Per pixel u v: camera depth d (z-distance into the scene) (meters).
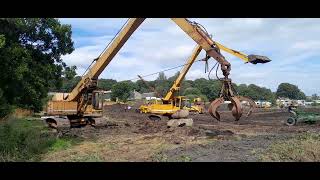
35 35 37.34
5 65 28.55
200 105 59.59
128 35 24.69
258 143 20.69
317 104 100.19
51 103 27.86
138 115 51.75
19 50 29.55
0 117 28.27
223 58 19.62
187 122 29.81
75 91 28.52
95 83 27.38
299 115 37.03
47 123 27.44
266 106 95.19
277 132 29.00
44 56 39.00
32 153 17.45
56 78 41.94
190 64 39.16
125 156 17.05
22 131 18.78
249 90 132.12
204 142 21.62
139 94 104.75
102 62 26.16
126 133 26.98
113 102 85.56
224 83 19.14
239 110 18.25
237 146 19.50
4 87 29.97
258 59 19.50
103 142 22.44
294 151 16.31
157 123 35.00
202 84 107.25
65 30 39.22
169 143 21.48
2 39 22.34
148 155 17.20
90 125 29.42
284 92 173.00
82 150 19.27
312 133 24.33
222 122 42.75
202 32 20.53
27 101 36.69
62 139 22.89
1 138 17.06
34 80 36.94
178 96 39.94
